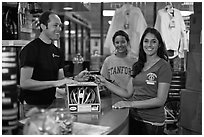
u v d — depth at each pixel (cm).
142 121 203
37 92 200
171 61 380
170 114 328
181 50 367
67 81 194
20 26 257
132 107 194
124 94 225
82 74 229
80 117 166
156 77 200
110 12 483
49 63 223
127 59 281
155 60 206
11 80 129
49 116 119
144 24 364
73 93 178
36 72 217
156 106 197
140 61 211
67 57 723
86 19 948
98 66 473
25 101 196
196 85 254
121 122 156
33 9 281
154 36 203
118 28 370
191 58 259
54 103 204
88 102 177
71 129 137
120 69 275
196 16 252
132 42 357
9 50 128
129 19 366
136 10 367
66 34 725
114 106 193
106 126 147
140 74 209
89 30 1038
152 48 203
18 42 231
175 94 349
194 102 253
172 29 361
